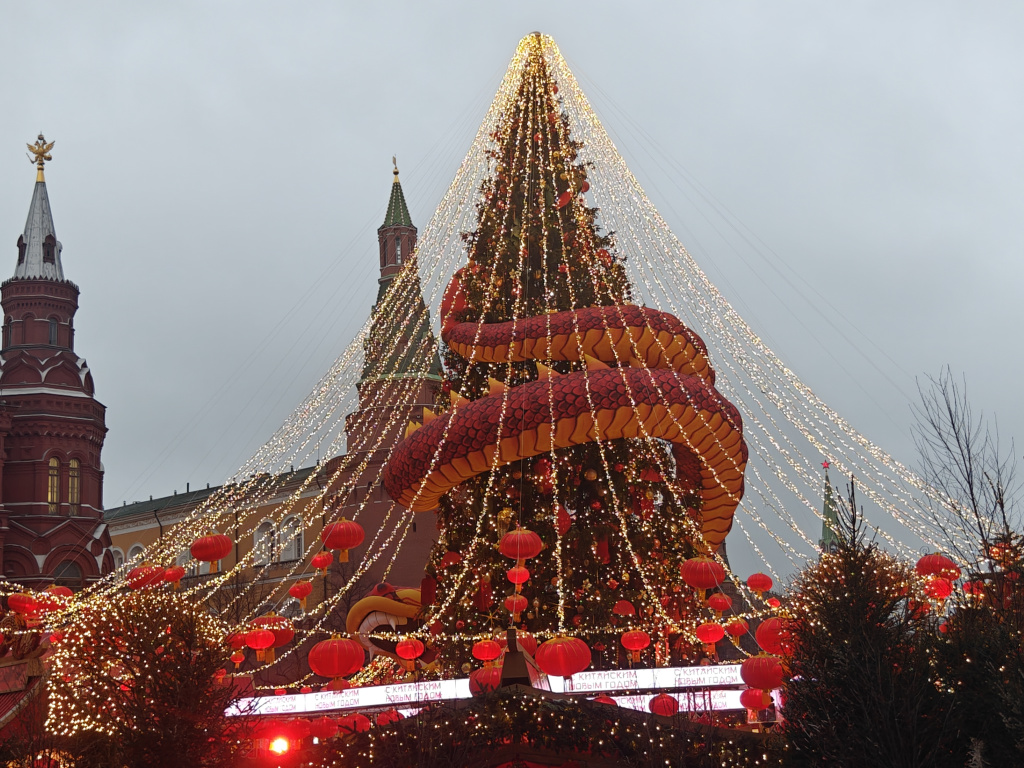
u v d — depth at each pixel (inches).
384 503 1854.1
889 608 488.4
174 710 517.0
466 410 652.1
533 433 632.4
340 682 594.2
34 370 2299.5
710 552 705.0
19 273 2383.1
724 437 651.5
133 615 552.4
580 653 516.1
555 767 509.4
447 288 759.1
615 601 650.8
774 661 520.4
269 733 549.3
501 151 780.0
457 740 501.0
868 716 451.5
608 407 628.7
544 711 505.4
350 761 504.1
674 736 507.2
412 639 626.5
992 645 470.3
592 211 767.7
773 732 526.9
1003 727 449.4
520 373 729.0
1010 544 556.1
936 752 451.5
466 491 701.3
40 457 2233.0
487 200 769.6
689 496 698.8
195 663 541.0
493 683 538.3
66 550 2194.9
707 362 721.0
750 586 648.4
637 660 661.9
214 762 523.5
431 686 569.3
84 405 2316.7
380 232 2303.2
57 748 541.0
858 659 469.7
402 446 682.2
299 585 650.8
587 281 736.3
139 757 510.9
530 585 655.1
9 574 2129.7
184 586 1994.3
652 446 687.1
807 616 513.7
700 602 674.8
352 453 949.8
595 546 649.6
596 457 673.0
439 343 785.6
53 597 635.5
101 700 536.7
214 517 913.5
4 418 2174.0
